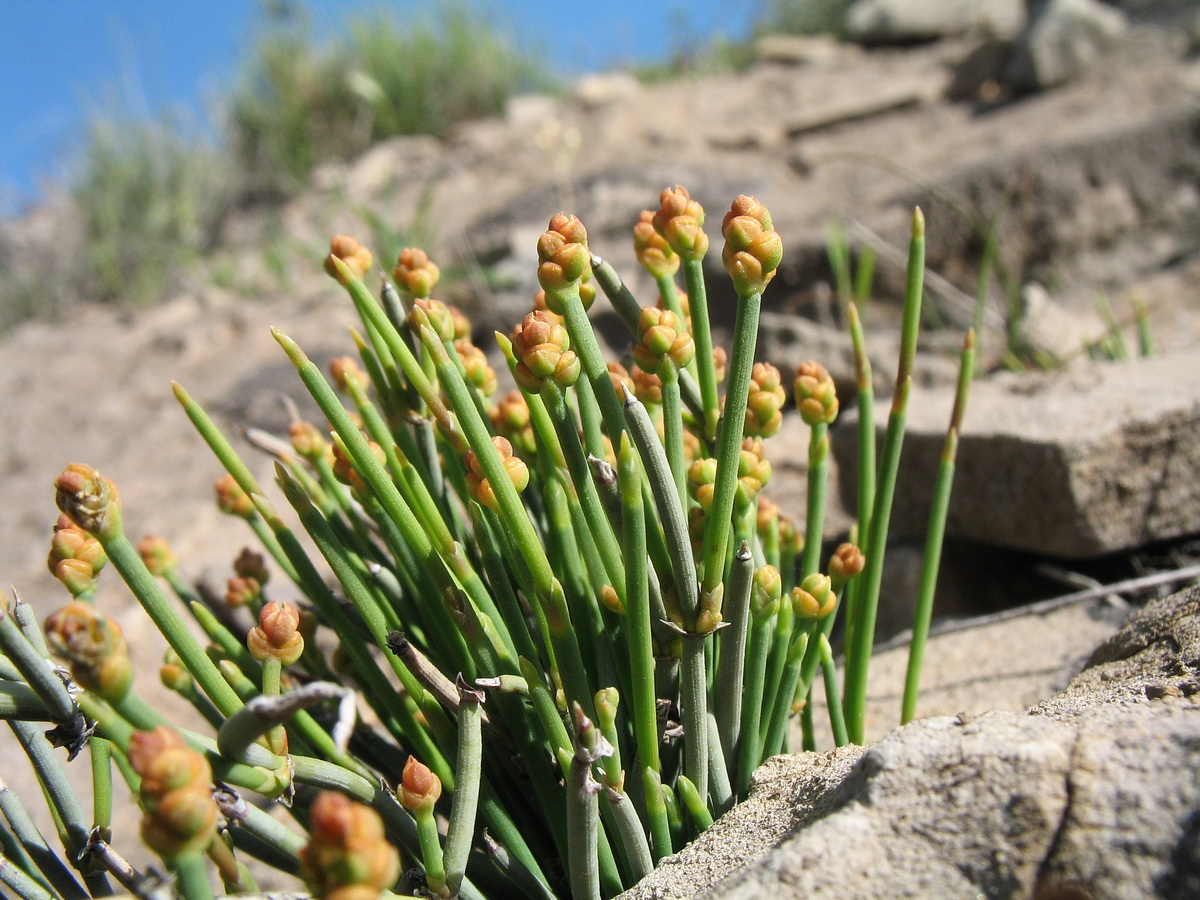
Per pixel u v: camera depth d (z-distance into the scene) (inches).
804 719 3.8
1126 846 2.2
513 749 3.2
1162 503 5.6
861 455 3.9
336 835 1.9
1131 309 9.8
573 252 2.6
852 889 2.3
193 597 3.8
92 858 2.8
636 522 2.6
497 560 3.1
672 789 3.2
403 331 3.4
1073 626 5.2
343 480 3.3
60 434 9.5
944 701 4.8
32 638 2.9
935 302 9.7
